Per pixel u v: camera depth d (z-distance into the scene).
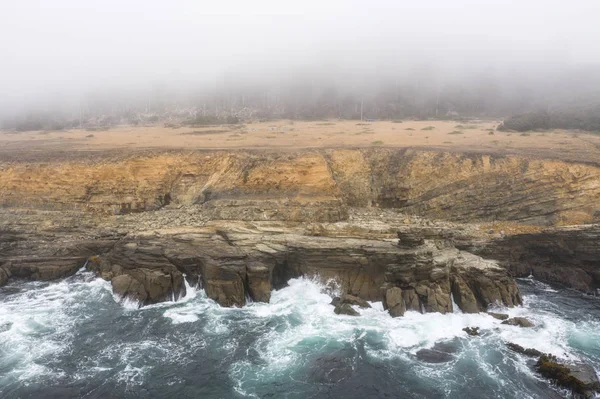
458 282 32.00
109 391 22.62
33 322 29.27
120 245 36.25
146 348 26.48
